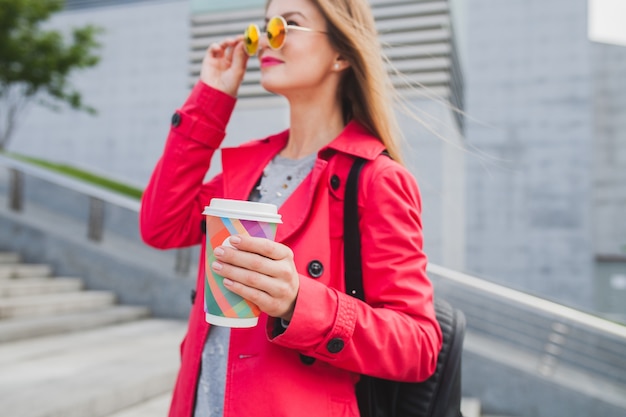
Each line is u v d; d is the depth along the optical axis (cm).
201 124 135
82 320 502
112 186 945
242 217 86
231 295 88
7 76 1083
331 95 132
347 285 104
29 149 1406
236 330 107
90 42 1155
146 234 139
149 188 141
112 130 1347
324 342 89
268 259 83
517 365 426
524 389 421
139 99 1334
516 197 1199
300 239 106
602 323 254
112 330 512
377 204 104
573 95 1192
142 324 559
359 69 127
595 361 427
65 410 249
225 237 89
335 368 102
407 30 820
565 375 430
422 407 114
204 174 139
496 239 1199
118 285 636
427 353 99
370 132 130
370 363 93
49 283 581
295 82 123
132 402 303
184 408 115
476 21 1258
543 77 1212
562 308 267
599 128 1263
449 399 116
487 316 466
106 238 706
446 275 303
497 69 1237
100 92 1361
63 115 1388
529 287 1179
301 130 131
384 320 93
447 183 784
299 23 125
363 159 112
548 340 437
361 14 129
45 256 665
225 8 910
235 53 142
